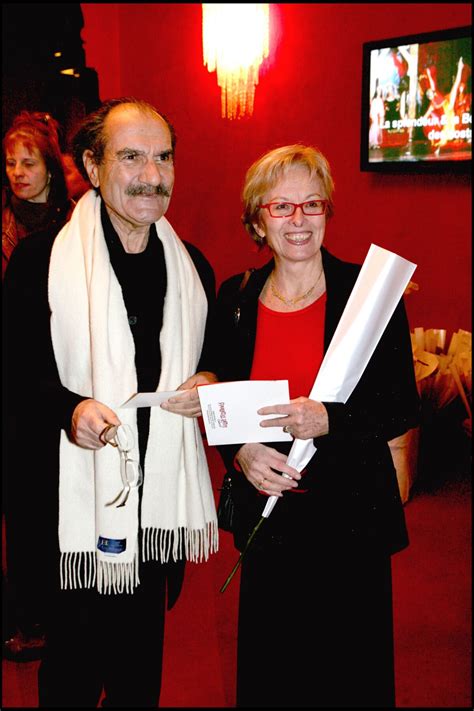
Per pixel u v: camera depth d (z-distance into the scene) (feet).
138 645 7.07
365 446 6.27
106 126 6.36
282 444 6.57
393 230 15.01
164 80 18.78
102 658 7.04
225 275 18.31
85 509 6.81
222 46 15.33
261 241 6.73
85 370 6.71
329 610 6.35
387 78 14.34
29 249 6.86
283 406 5.96
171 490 6.97
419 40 13.79
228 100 17.16
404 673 8.87
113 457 6.63
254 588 6.59
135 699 7.11
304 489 6.43
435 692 8.52
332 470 6.32
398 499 6.44
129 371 6.59
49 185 9.49
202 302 7.21
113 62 19.67
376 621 6.34
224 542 12.03
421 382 13.94
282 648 6.52
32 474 7.05
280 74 16.48
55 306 6.68
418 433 13.70
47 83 12.88
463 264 14.03
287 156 6.23
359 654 6.35
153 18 18.70
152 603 7.09
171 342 6.78
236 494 6.73
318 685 6.46
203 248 18.70
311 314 6.49
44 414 6.53
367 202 15.37
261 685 6.64
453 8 13.57
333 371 6.12
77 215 6.82
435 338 14.26
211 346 7.09
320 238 6.35
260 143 17.04
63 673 6.92
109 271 6.62
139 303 6.78
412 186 14.58
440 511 12.89
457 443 14.03
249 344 6.61
